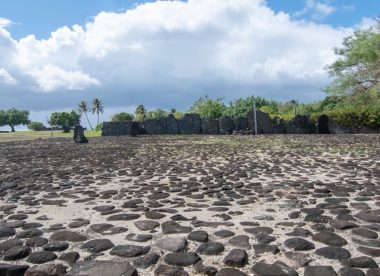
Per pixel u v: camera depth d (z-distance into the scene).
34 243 3.58
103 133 31.55
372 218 4.20
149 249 3.38
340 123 29.41
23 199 5.70
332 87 29.89
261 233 3.76
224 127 30.70
